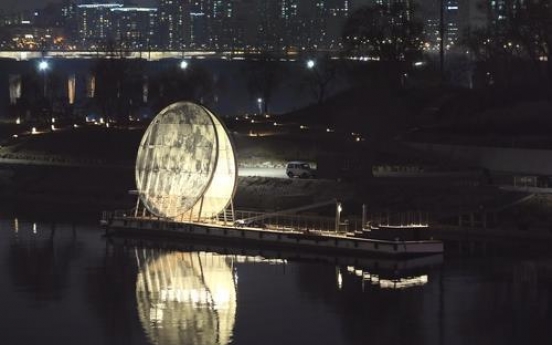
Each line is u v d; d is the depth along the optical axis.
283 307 91.81
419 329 84.12
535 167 170.25
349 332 83.19
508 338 81.56
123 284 102.69
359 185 151.38
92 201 178.38
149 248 124.25
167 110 132.00
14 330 85.00
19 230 142.00
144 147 134.00
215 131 128.12
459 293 96.25
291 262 113.31
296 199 148.00
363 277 104.25
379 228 116.88
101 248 124.75
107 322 87.38
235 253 120.19
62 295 98.06
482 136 198.38
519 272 105.69
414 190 146.62
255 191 155.88
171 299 95.69
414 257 113.62
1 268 112.12
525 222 129.12
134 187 183.12
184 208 130.50
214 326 85.44
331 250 116.94
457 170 174.12
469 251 118.12
